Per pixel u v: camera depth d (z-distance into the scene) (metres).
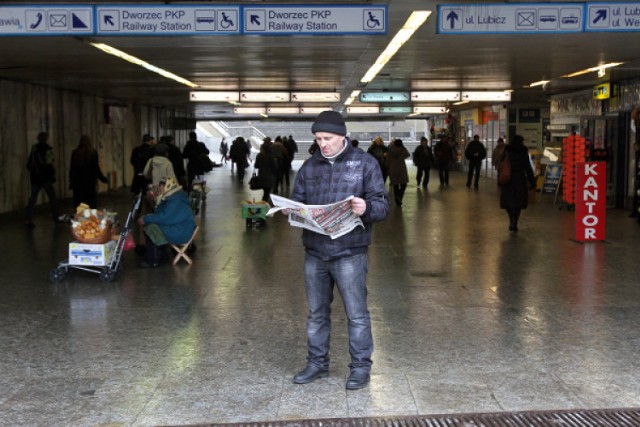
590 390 4.91
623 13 8.82
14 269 9.44
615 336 6.20
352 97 24.17
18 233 12.91
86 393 4.96
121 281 8.62
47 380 5.22
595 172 11.41
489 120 31.22
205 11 8.62
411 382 5.08
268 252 10.66
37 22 8.63
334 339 6.15
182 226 9.53
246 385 5.07
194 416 4.54
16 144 16.86
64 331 6.48
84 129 21.91
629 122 16.52
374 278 8.70
